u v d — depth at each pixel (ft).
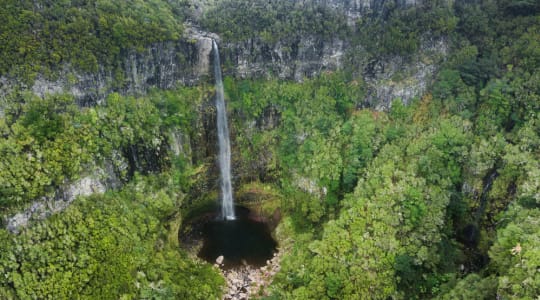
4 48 144.97
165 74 204.03
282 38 225.97
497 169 178.29
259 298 168.25
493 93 192.54
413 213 163.53
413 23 218.59
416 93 219.41
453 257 167.22
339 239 160.66
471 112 200.95
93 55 168.14
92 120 167.02
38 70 152.35
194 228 214.90
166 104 200.34
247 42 224.12
